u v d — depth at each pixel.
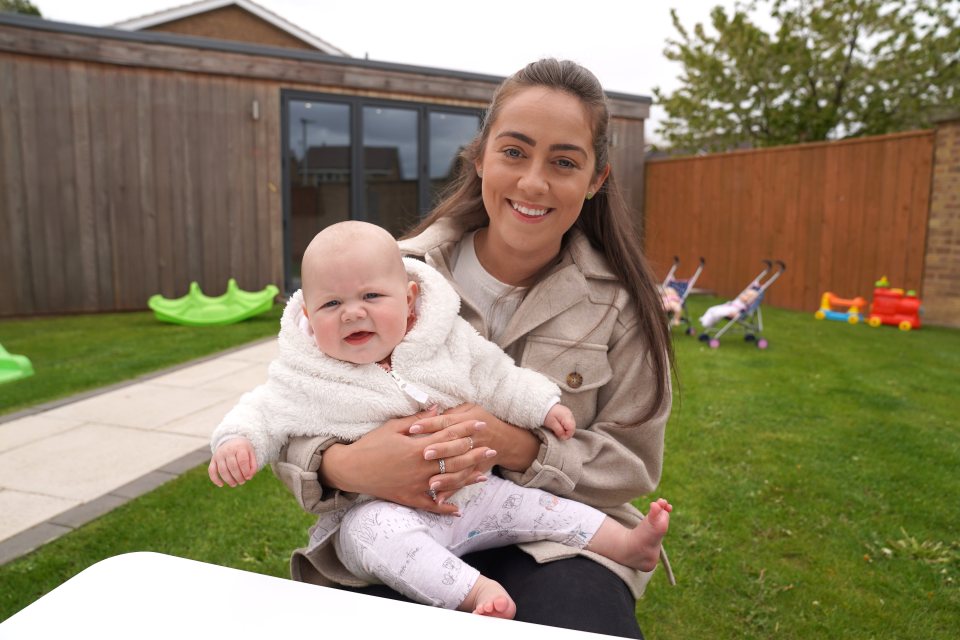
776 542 2.82
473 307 1.57
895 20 13.12
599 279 1.58
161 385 5.02
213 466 1.29
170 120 8.27
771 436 4.02
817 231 9.39
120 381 5.12
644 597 2.46
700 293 10.73
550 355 1.52
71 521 2.83
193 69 8.24
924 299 8.35
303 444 1.34
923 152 8.20
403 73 9.51
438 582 1.20
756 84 14.35
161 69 8.14
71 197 7.94
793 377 5.47
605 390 1.56
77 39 7.65
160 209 8.36
